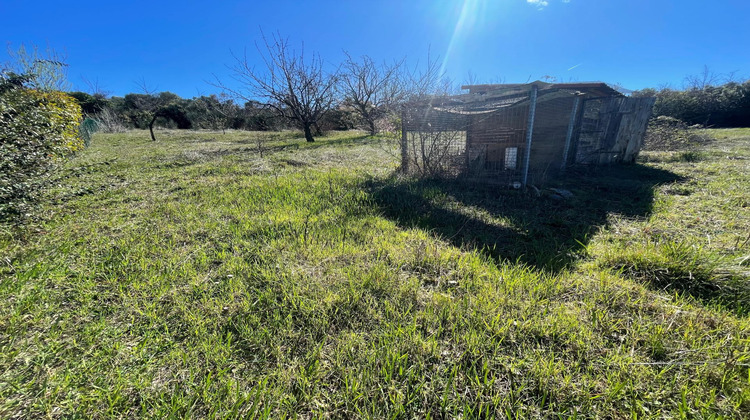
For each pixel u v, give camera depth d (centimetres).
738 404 117
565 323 165
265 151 882
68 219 329
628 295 189
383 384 134
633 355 145
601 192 427
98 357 148
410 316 177
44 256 244
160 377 139
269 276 218
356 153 849
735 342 147
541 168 503
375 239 283
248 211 360
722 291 185
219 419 118
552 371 137
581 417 119
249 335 163
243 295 201
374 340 159
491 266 231
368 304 188
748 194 368
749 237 238
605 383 132
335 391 132
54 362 144
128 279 213
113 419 118
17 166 335
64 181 468
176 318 178
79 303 189
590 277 214
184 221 328
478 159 502
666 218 317
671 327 161
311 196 414
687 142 806
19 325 166
